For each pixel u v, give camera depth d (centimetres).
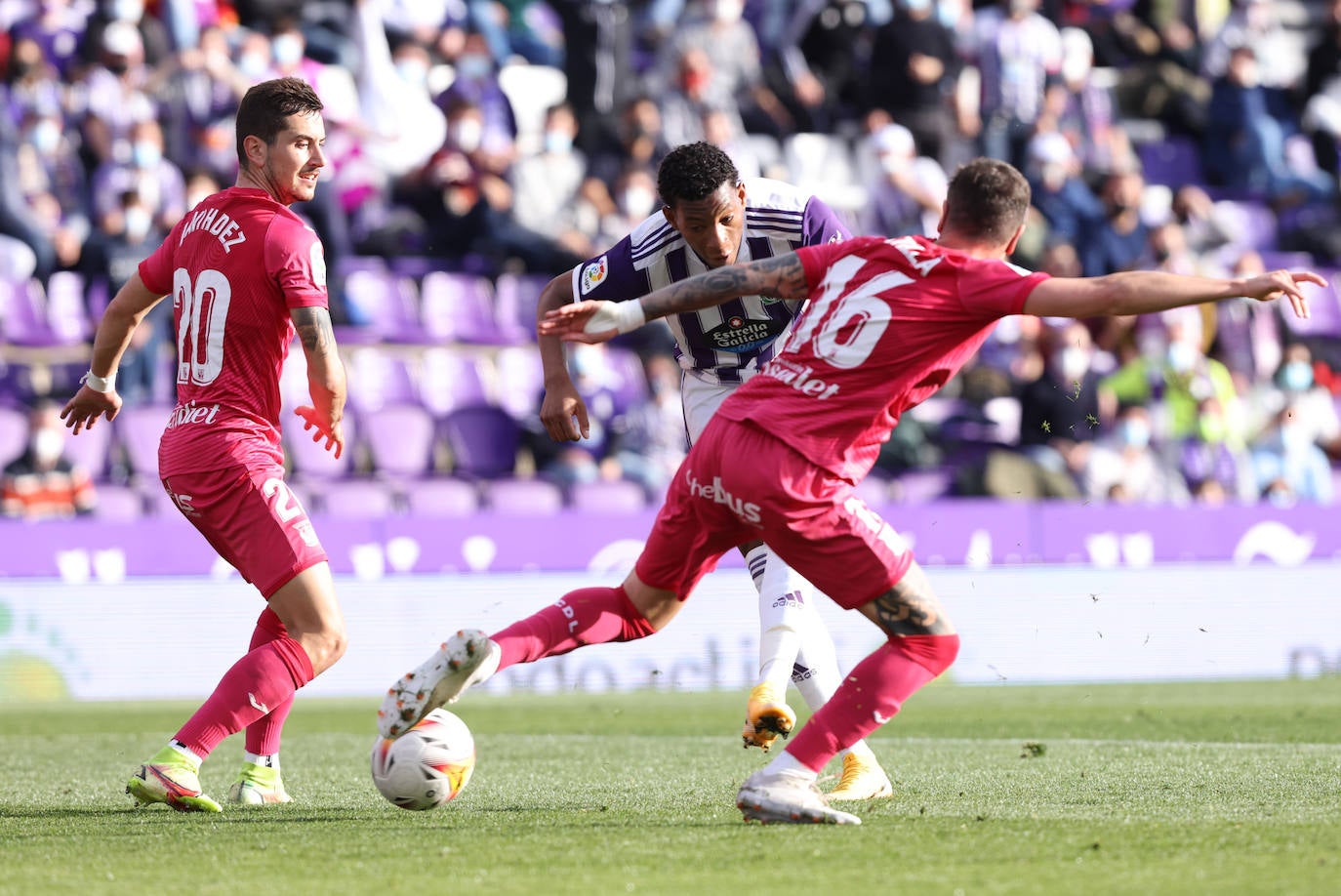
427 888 1105
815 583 1405
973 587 4166
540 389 4844
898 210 5353
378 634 3875
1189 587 4359
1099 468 4744
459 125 5031
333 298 4791
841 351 1363
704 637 4044
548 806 1627
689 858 1229
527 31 5644
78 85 4847
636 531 4109
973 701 3475
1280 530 4469
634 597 1496
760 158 5391
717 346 1803
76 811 1609
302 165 1661
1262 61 6316
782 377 1390
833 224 1722
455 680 1383
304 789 1859
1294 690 3781
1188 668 4334
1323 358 5650
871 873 1152
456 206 5003
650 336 4916
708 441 1409
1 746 2553
